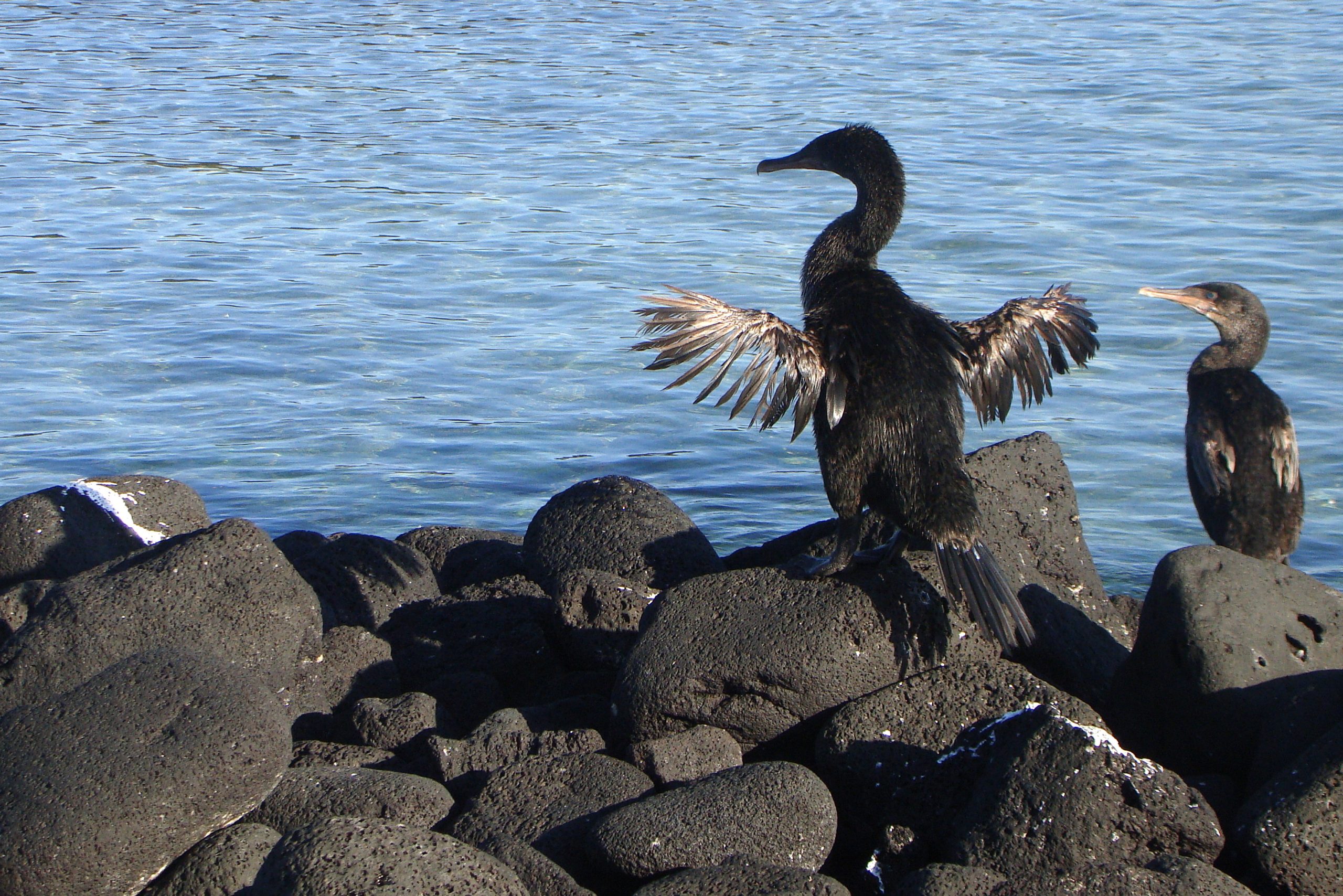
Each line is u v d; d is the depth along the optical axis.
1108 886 7.04
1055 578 10.48
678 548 11.67
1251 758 8.62
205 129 38.22
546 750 9.05
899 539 9.17
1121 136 34.78
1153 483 17.00
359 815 8.09
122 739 7.72
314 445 18.64
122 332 23.05
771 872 7.24
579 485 12.44
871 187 9.48
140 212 30.44
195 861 7.55
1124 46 47.19
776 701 8.87
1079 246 26.06
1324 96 38.34
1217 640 8.76
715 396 20.42
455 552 13.22
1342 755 7.76
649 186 31.77
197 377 21.08
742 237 27.78
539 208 30.28
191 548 9.83
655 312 8.05
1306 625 8.92
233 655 9.55
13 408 19.78
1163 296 11.59
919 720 8.65
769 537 16.03
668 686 8.96
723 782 7.99
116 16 55.56
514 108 40.03
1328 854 7.52
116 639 9.39
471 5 57.84
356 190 32.06
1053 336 9.41
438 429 19.19
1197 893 7.00
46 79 44.25
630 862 7.62
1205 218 27.64
